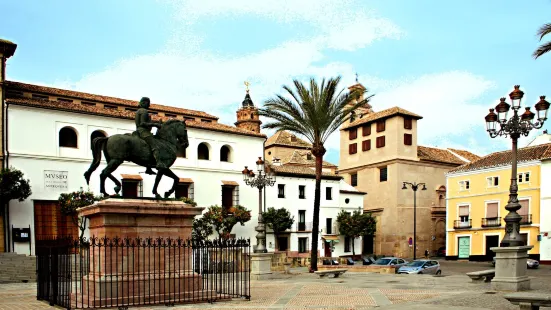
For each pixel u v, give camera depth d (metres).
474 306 12.85
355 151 71.38
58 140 41.16
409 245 63.72
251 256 26.69
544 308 11.80
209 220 45.66
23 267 31.59
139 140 15.04
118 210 13.91
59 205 39.94
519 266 16.41
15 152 38.91
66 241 14.01
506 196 53.62
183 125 15.83
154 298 13.50
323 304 14.41
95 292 13.54
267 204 52.97
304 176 56.19
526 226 50.31
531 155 51.59
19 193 36.69
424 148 71.44
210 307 13.55
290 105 32.94
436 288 18.83
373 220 58.00
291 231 54.03
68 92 48.62
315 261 32.31
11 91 43.81
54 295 14.34
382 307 13.34
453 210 58.97
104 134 43.78
